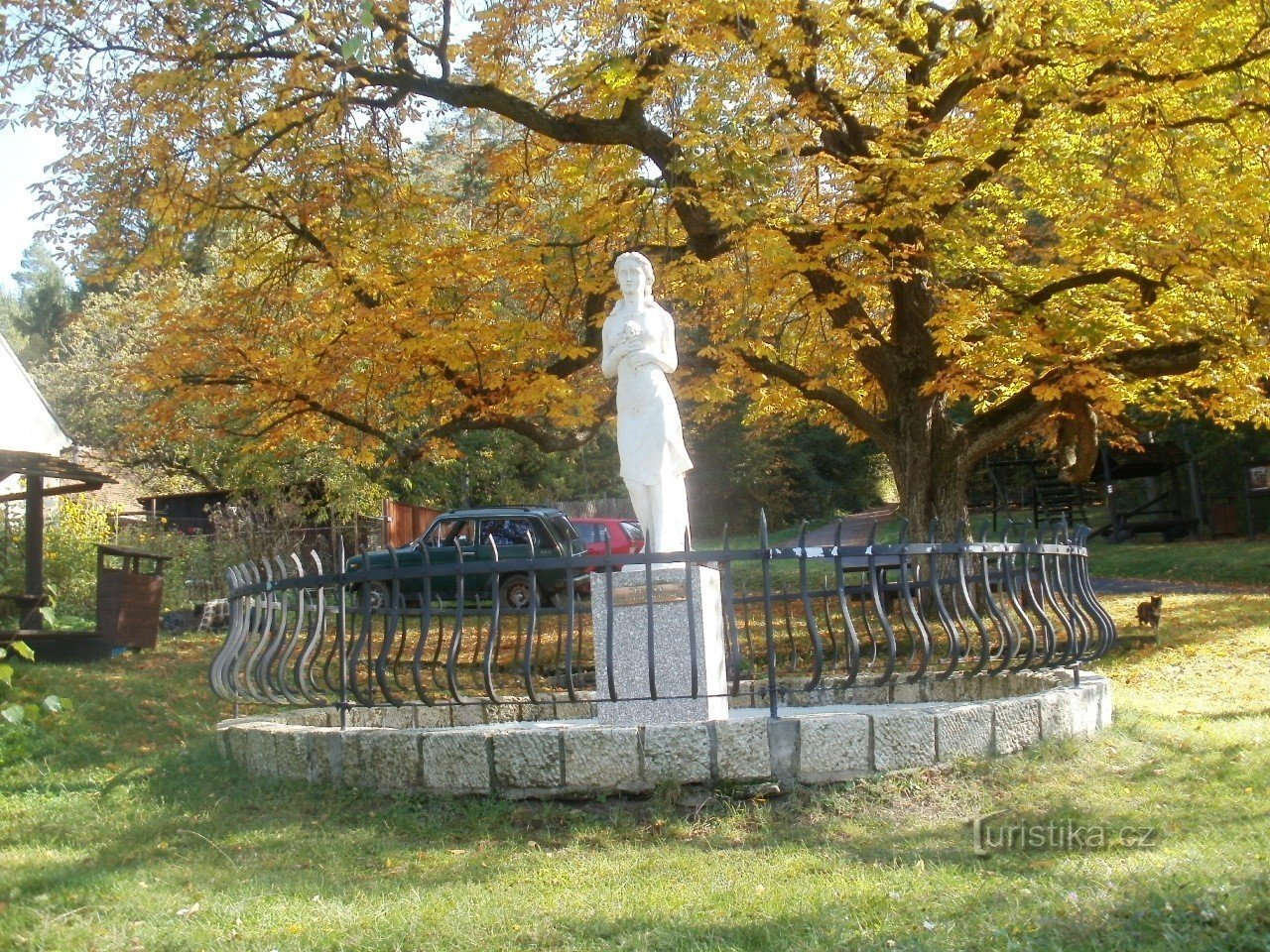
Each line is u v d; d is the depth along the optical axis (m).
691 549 7.00
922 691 9.68
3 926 5.00
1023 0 14.98
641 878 5.50
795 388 19.53
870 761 6.89
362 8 5.62
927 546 7.51
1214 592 21.67
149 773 8.28
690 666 7.83
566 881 5.52
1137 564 27.59
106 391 36.94
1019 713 7.55
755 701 10.05
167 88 14.04
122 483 42.31
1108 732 8.18
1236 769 7.10
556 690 10.22
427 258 15.57
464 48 16.03
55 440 29.16
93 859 6.15
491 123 20.66
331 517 29.50
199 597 22.28
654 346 8.41
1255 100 15.61
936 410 18.08
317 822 6.66
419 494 37.97
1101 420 20.44
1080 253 17.00
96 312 41.88
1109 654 14.33
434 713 9.42
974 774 6.99
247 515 26.12
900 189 15.29
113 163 14.73
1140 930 4.33
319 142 14.93
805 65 14.95
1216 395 17.88
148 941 4.77
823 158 15.48
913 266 16.94
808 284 17.45
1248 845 5.45
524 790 6.75
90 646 15.01
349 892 5.42
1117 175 16.19
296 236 16.28
